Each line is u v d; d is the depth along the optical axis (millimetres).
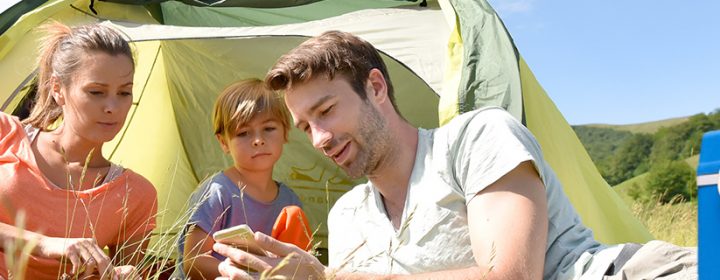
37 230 2441
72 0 3330
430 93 3775
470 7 3174
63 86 2502
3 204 2402
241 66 4043
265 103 3006
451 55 3035
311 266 1846
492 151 1883
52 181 2516
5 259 2291
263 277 1573
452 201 1942
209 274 2791
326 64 1948
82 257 2119
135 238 2613
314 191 3975
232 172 3088
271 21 4473
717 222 1274
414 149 2033
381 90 2025
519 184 1856
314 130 1972
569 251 1930
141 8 3781
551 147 3338
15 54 3068
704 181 1297
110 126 2514
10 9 3164
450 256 1925
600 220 3521
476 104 2838
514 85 2846
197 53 4047
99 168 2607
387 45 3254
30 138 2570
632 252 1820
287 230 2584
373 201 2092
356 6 4355
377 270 1996
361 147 1977
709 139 1309
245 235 1876
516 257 1760
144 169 4043
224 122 3051
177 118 4207
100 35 2512
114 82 2482
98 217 2408
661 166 16906
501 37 3016
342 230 2143
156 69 4207
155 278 2387
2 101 2979
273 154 3064
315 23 3408
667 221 4984
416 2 4043
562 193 2004
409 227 1961
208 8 4445
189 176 4117
